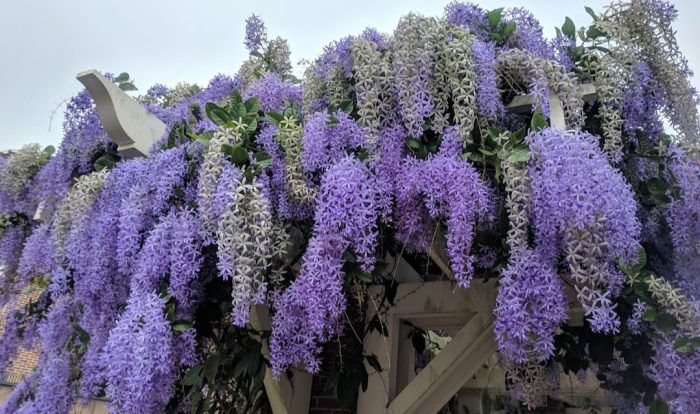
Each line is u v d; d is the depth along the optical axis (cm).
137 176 177
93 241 174
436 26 157
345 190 141
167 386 146
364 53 163
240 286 138
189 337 151
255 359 190
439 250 181
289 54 252
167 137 201
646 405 175
